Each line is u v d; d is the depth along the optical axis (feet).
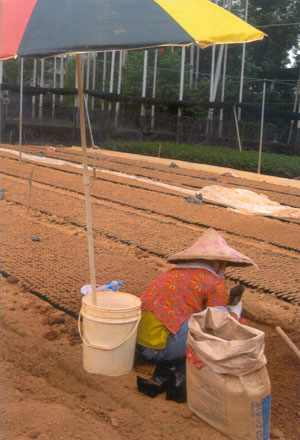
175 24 10.54
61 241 24.90
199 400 11.22
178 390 12.16
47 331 15.21
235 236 30.27
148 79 134.51
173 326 12.85
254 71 148.36
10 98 119.75
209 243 13.64
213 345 10.95
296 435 11.18
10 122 99.71
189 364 11.39
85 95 98.53
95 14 10.50
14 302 17.20
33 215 30.78
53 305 16.99
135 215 33.04
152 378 12.49
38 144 95.09
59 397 11.82
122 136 110.11
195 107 112.06
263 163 84.99
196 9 11.16
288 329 17.03
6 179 43.75
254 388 10.47
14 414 10.52
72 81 166.20
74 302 17.22
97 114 112.06
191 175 58.23
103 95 97.09
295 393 12.85
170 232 28.96
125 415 11.23
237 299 14.24
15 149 71.72
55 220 29.63
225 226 32.24
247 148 117.08
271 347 15.57
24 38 10.67
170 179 53.06
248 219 35.45
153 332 12.99
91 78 163.84
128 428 10.78
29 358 13.70
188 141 114.52
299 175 81.92
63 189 41.39
